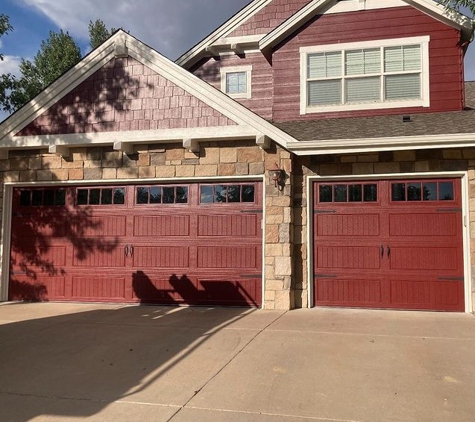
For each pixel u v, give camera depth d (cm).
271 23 1161
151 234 879
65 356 528
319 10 969
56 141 884
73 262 909
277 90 976
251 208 838
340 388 414
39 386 432
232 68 1177
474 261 754
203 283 848
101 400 396
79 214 914
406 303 783
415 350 529
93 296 895
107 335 621
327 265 816
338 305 808
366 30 945
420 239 785
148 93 859
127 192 897
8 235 934
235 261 839
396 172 789
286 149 794
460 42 903
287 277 798
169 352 535
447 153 773
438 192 785
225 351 533
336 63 955
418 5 918
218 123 823
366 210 809
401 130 782
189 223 864
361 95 937
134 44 871
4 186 934
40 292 918
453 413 360
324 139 772
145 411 371
